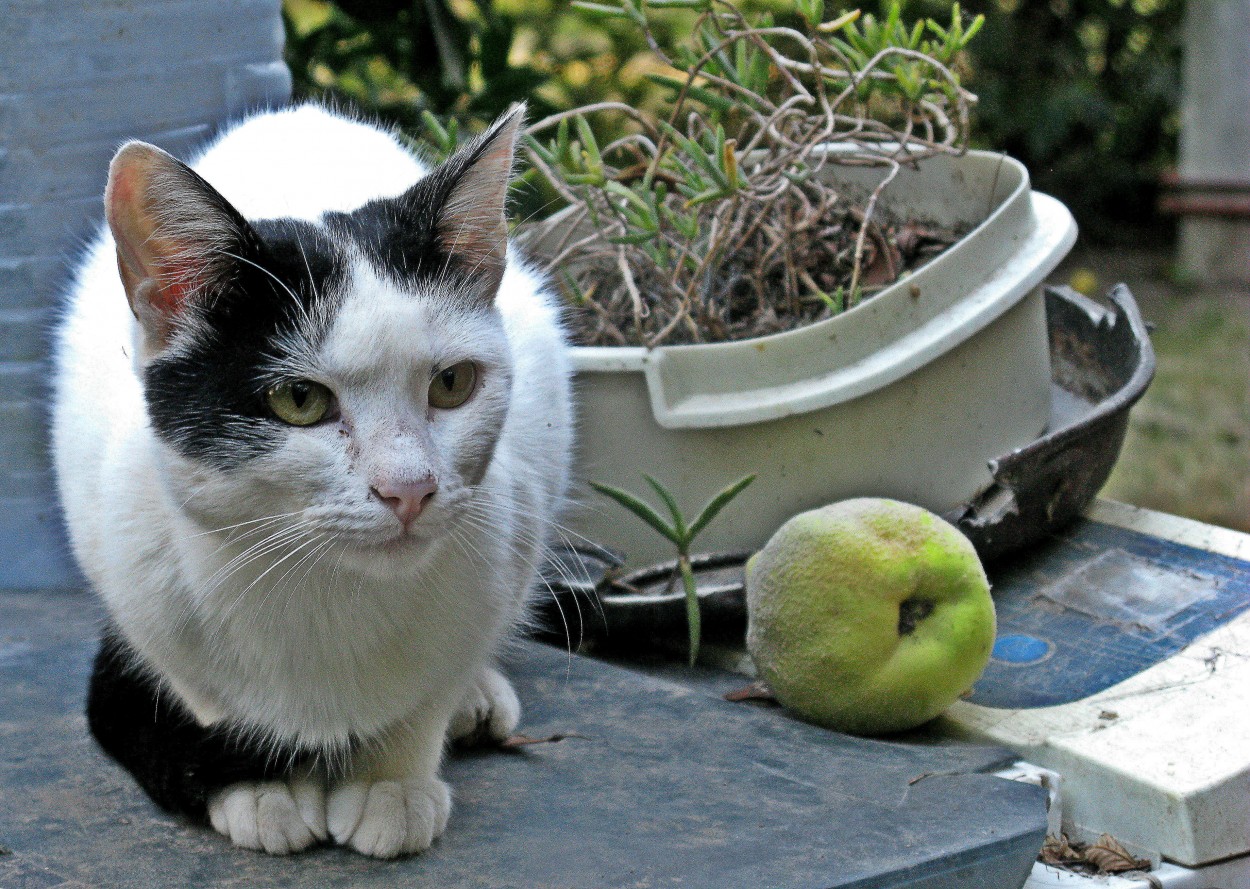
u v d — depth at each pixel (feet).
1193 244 11.14
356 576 3.50
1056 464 4.08
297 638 3.53
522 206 4.75
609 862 3.50
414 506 3.44
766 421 4.10
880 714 3.79
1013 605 4.12
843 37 5.43
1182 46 11.58
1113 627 4.04
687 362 4.13
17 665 4.03
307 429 3.46
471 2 5.44
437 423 3.52
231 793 3.58
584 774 3.71
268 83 4.54
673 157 4.33
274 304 3.45
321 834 3.55
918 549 3.77
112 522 3.54
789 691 3.83
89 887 3.45
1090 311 4.57
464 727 3.76
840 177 4.60
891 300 4.10
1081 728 3.80
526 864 3.50
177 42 4.41
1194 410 8.48
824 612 3.78
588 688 3.95
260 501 3.48
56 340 3.88
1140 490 7.48
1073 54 11.52
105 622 3.71
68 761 3.74
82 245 4.22
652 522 3.98
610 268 4.55
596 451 4.17
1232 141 10.91
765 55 4.39
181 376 3.46
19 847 3.53
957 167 4.50
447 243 3.55
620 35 6.14
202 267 3.44
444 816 3.56
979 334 4.14
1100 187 11.98
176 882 3.46
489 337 3.57
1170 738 3.76
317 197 3.71
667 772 3.71
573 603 4.04
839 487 4.13
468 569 3.56
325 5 5.79
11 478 4.36
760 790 3.66
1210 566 4.17
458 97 5.22
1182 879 3.66
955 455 4.17
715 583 4.10
